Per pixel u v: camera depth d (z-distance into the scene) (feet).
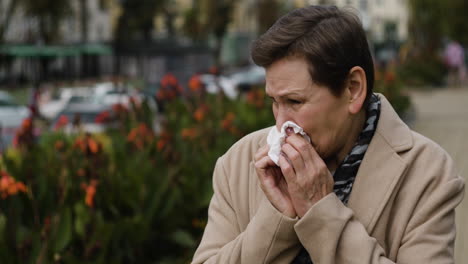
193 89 39.01
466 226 29.53
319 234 8.07
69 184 19.80
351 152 8.61
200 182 23.77
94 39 254.68
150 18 258.78
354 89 8.12
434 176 8.46
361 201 8.49
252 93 39.91
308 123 8.03
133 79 184.03
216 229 9.24
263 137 9.37
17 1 167.84
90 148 21.36
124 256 19.42
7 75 179.63
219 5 277.64
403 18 305.73
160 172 22.25
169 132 26.40
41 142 29.89
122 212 20.76
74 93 86.99
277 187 8.48
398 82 67.62
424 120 76.33
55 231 16.61
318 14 8.00
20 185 18.45
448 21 163.73
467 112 84.94
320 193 8.20
